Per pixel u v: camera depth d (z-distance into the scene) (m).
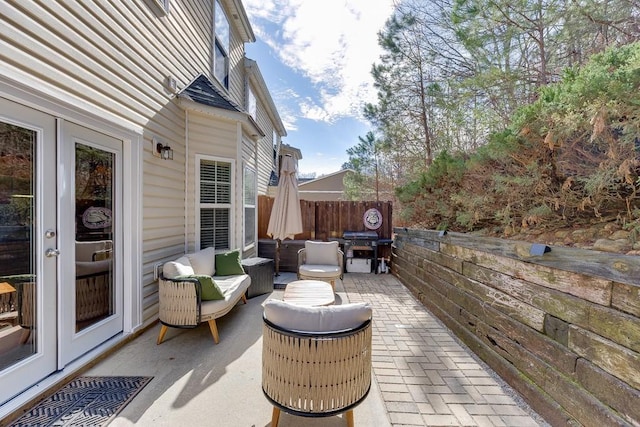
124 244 3.16
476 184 3.50
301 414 1.81
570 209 2.48
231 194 5.11
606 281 1.63
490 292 2.71
